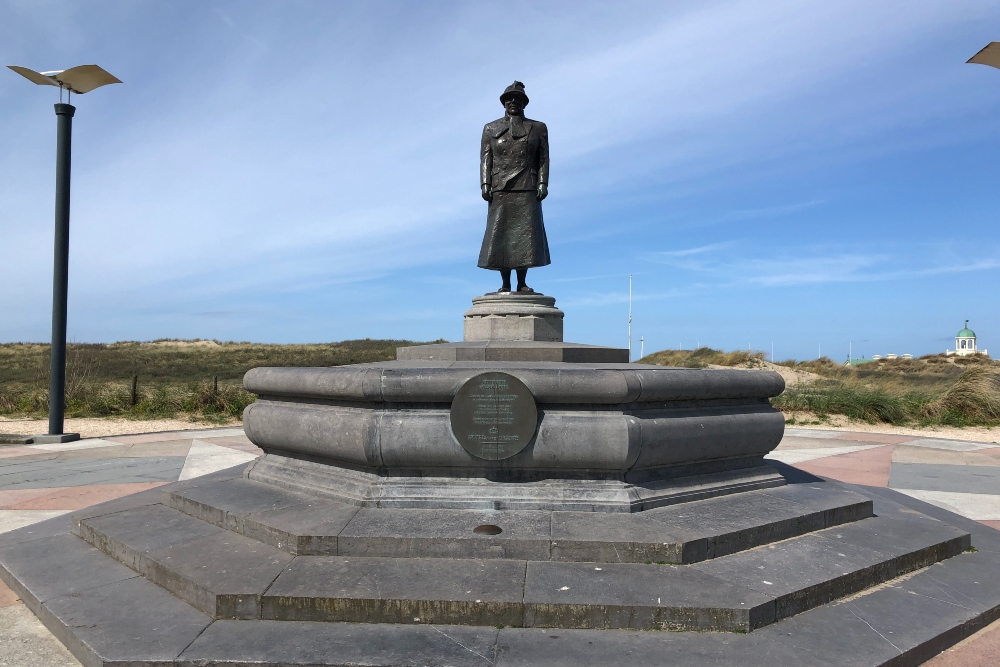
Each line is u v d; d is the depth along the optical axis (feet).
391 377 19.10
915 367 136.77
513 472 19.11
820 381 82.94
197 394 63.67
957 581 16.97
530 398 18.60
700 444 20.26
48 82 44.16
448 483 19.11
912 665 13.23
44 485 29.84
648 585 14.69
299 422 21.07
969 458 38.50
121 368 129.18
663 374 19.60
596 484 18.90
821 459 37.91
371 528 16.90
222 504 19.58
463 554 16.11
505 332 26.91
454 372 18.98
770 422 22.30
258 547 17.08
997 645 14.32
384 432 18.99
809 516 19.08
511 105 28.22
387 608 13.88
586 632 13.57
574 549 16.02
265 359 157.58
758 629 13.79
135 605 15.02
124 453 39.04
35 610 15.69
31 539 20.20
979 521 24.25
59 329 44.83
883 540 18.57
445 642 13.07
